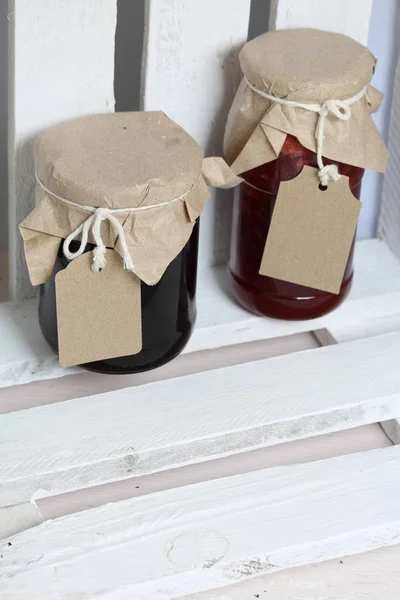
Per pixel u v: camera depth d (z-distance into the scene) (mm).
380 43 1253
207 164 1008
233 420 1002
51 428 984
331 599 892
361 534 921
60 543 892
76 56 1025
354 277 1236
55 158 934
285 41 1062
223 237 1229
